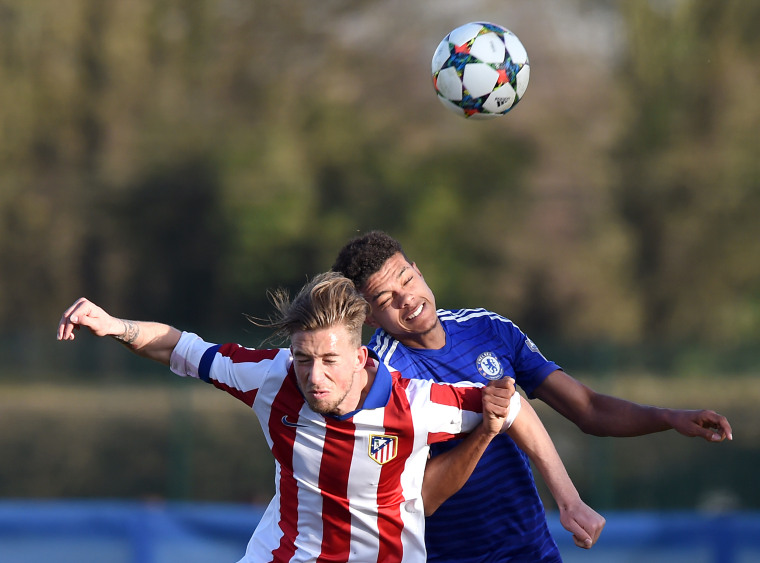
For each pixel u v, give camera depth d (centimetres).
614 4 9112
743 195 8781
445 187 9219
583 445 4031
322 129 9181
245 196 8912
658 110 8981
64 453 4328
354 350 1166
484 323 1445
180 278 9056
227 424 4138
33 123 8825
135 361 4556
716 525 2380
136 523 2423
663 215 8925
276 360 1241
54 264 8950
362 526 1252
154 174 8988
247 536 2428
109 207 8994
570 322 8975
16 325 8894
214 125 9188
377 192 9131
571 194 9125
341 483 1235
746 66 8838
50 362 4591
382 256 1368
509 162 9200
